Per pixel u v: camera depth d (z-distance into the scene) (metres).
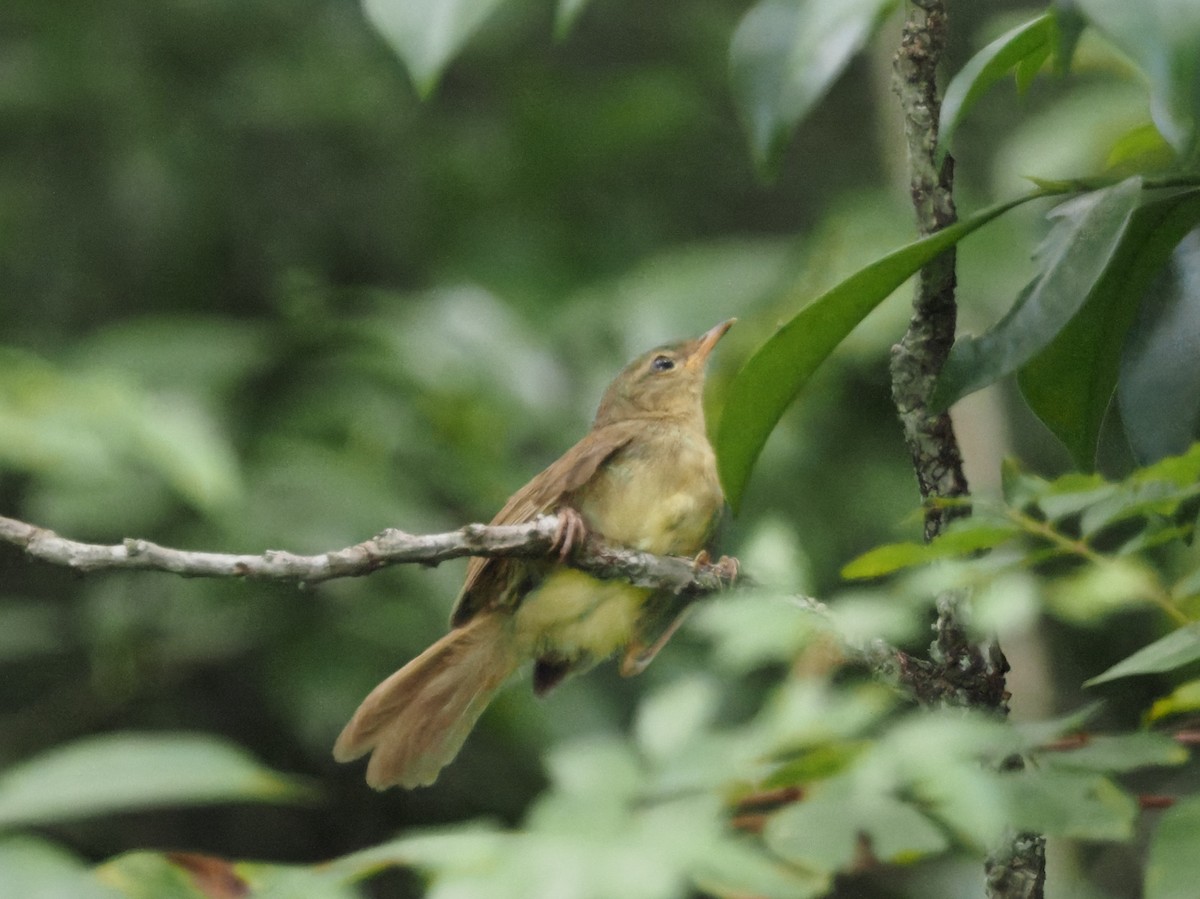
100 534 10.55
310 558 4.91
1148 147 5.62
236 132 13.20
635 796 2.85
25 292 12.77
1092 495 3.53
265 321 12.76
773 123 3.84
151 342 11.55
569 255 13.46
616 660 10.76
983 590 3.52
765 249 12.21
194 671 11.41
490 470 11.18
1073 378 4.70
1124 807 3.20
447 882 2.72
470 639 7.11
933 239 4.13
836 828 2.90
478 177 13.62
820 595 11.01
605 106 13.62
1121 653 10.53
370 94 13.43
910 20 4.47
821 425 11.80
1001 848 4.14
